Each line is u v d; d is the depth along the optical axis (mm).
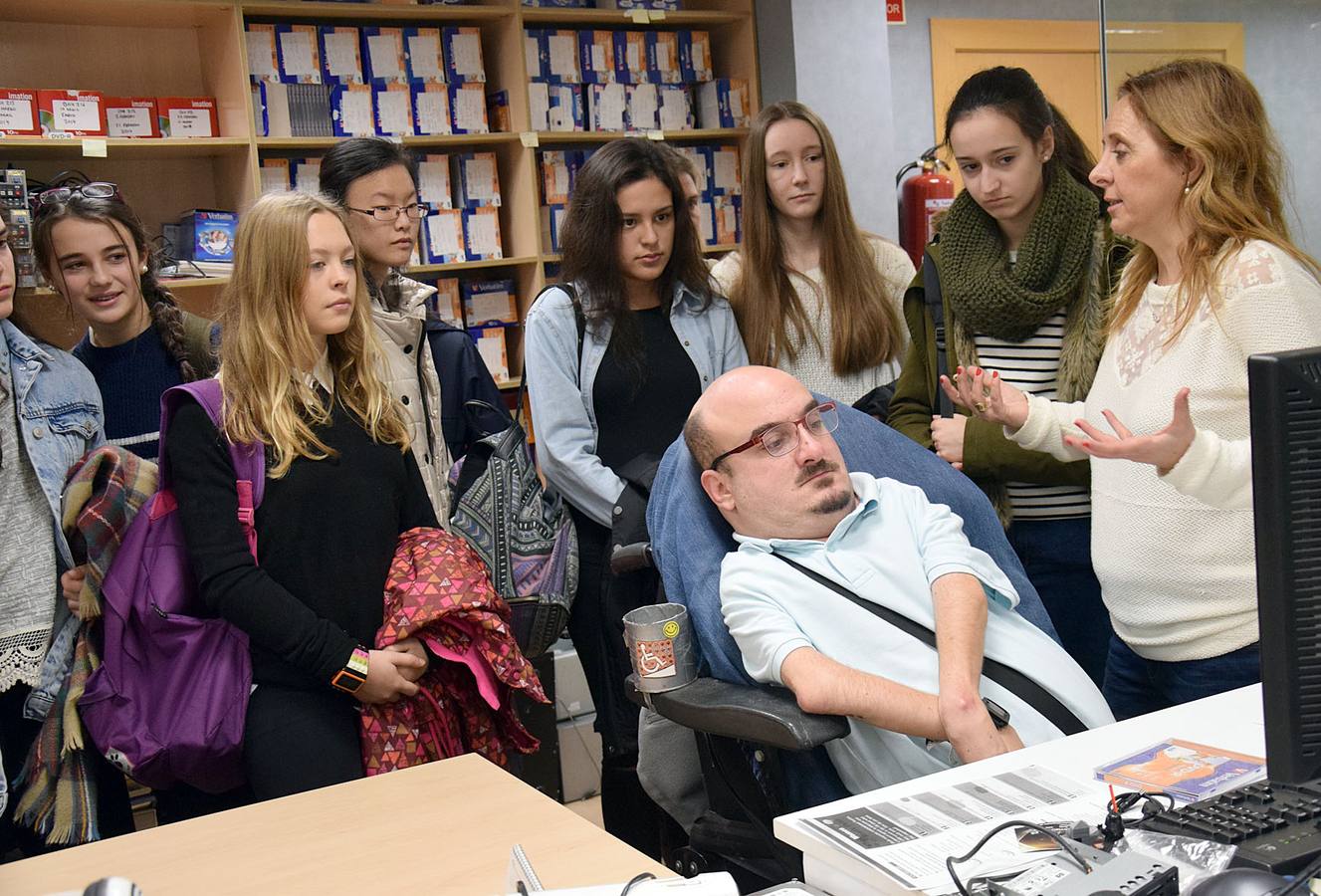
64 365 2297
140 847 1431
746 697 1702
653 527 2064
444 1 4402
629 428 2664
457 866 1326
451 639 2072
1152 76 1849
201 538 1950
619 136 4684
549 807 1481
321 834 1438
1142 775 1260
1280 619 994
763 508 1871
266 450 2004
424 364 2732
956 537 1861
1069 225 2363
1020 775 1290
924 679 1724
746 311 2857
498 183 4578
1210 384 1747
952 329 2506
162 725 1970
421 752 2057
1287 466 975
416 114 4285
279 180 4090
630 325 2658
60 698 2064
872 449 2051
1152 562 1832
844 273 2812
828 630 1764
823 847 1155
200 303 4020
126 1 3756
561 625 2561
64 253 2580
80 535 2150
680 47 4840
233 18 3902
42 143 3613
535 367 2646
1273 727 1020
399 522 2203
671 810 2125
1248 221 1764
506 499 2559
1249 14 3104
